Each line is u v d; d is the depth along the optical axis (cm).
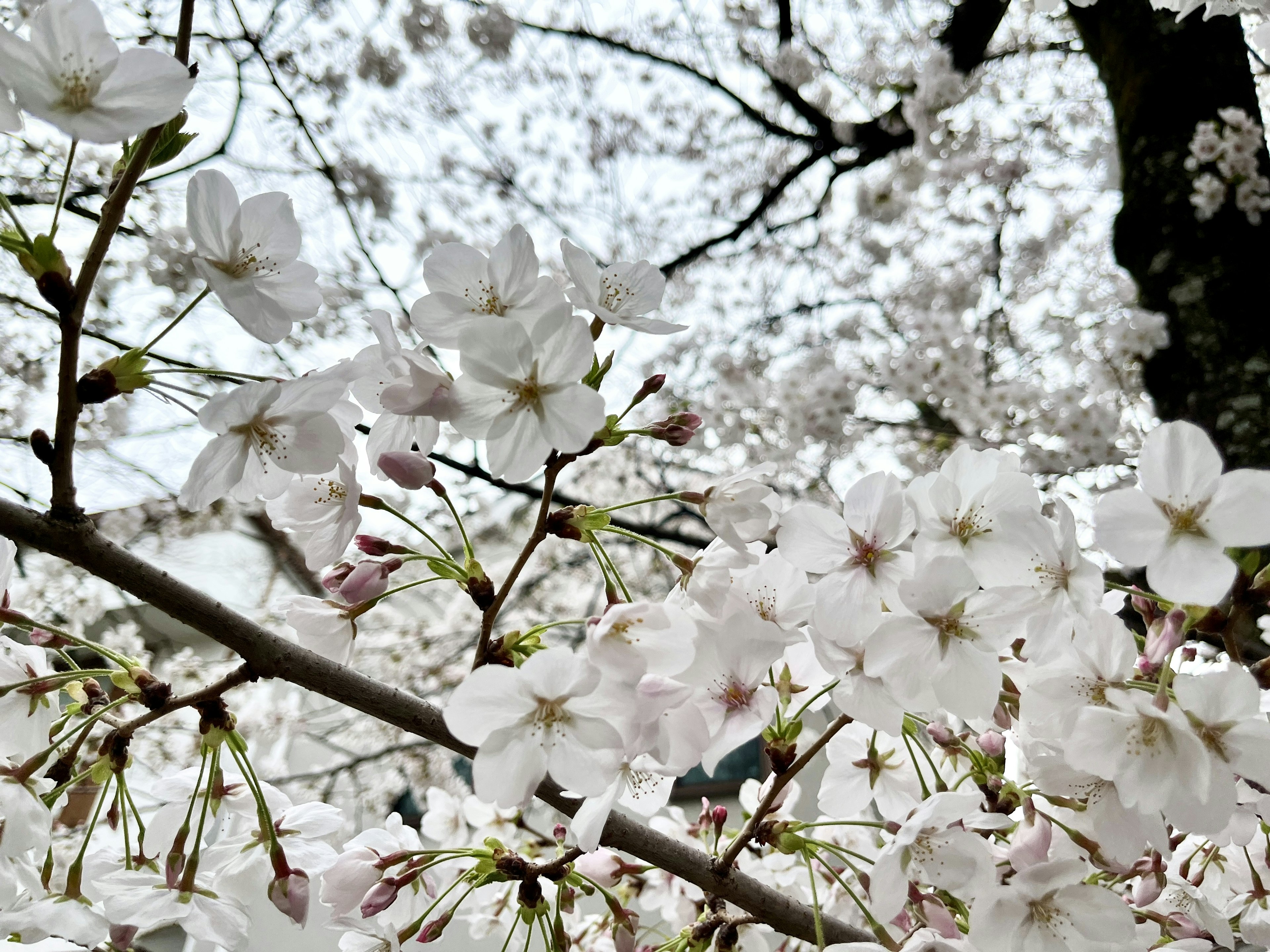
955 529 33
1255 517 30
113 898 31
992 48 134
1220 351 68
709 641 32
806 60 127
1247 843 36
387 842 38
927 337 101
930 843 33
